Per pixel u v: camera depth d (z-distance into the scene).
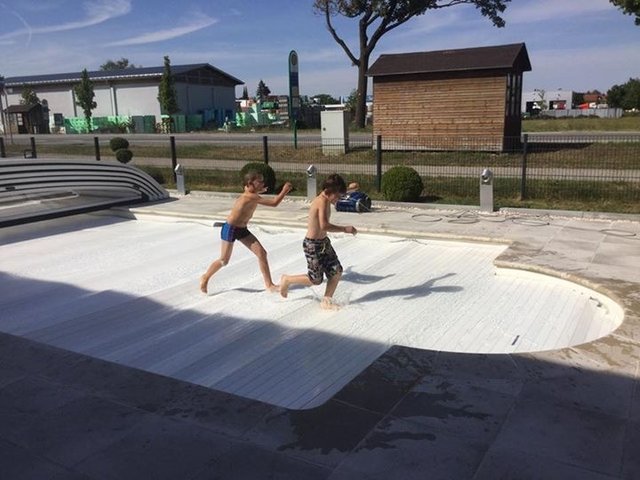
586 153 15.24
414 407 3.43
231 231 6.11
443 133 17.12
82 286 6.85
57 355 4.48
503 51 16.55
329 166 16.14
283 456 3.00
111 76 55.97
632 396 3.49
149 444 3.17
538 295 6.11
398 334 5.13
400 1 33.19
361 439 3.12
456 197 11.77
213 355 4.79
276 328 5.34
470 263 7.39
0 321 5.75
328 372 4.41
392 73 17.36
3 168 9.66
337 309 5.79
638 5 18.41
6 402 3.72
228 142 25.91
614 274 6.10
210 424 3.37
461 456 2.92
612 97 74.81
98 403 3.68
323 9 34.38
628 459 2.86
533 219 9.39
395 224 9.18
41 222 10.84
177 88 54.97
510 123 16.89
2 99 61.09
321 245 5.53
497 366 3.93
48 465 3.00
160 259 8.03
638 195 10.59
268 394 4.06
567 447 2.97
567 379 3.72
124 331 5.39
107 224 10.68
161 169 16.94
